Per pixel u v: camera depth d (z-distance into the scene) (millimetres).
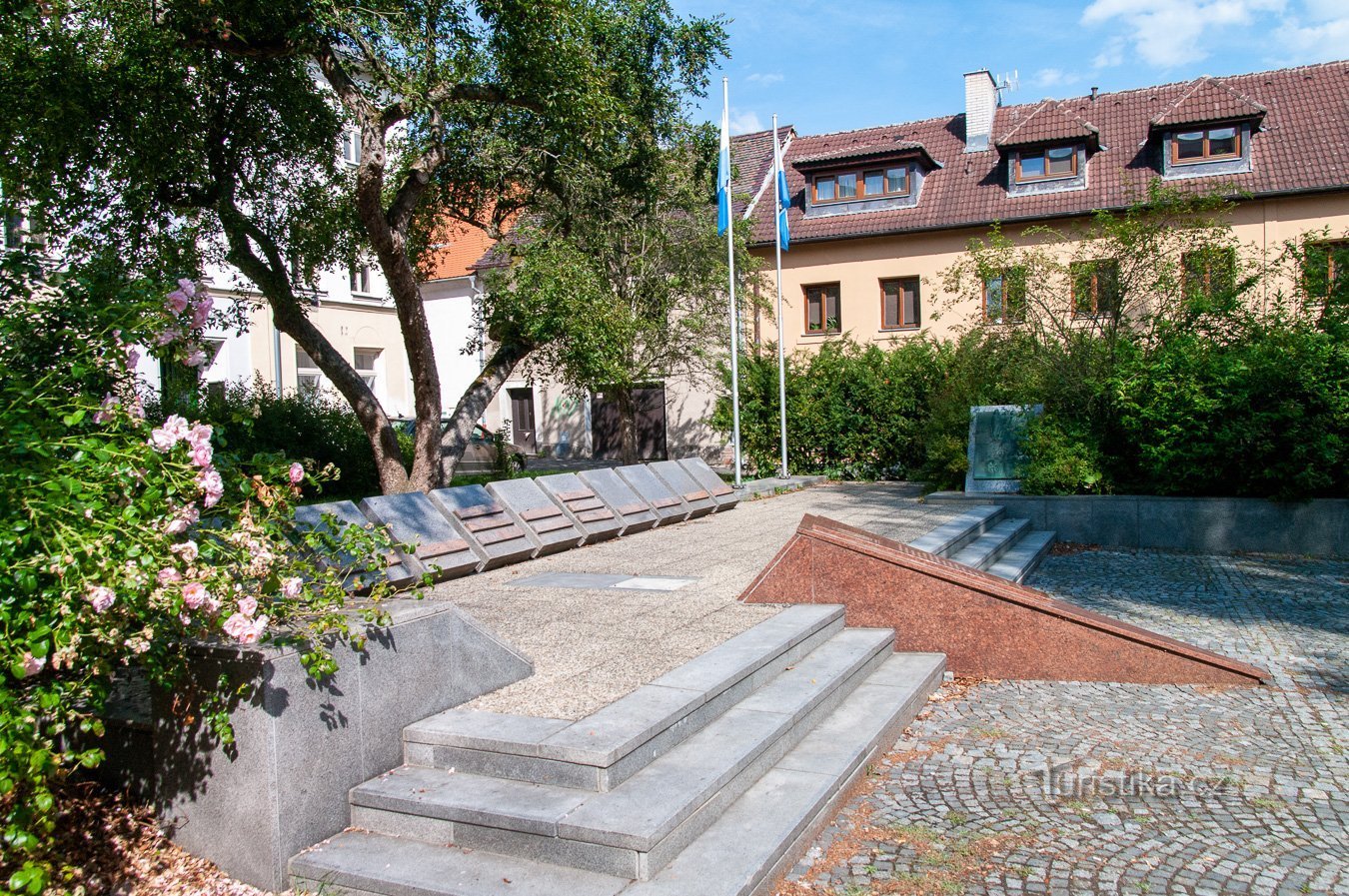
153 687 4059
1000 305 15641
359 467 17797
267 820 3775
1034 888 3854
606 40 13133
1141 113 25000
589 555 9523
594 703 4641
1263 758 5242
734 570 8383
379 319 27484
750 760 4453
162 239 11742
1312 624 8203
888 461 19562
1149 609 8867
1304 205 21219
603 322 13492
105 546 3266
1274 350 11883
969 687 6656
